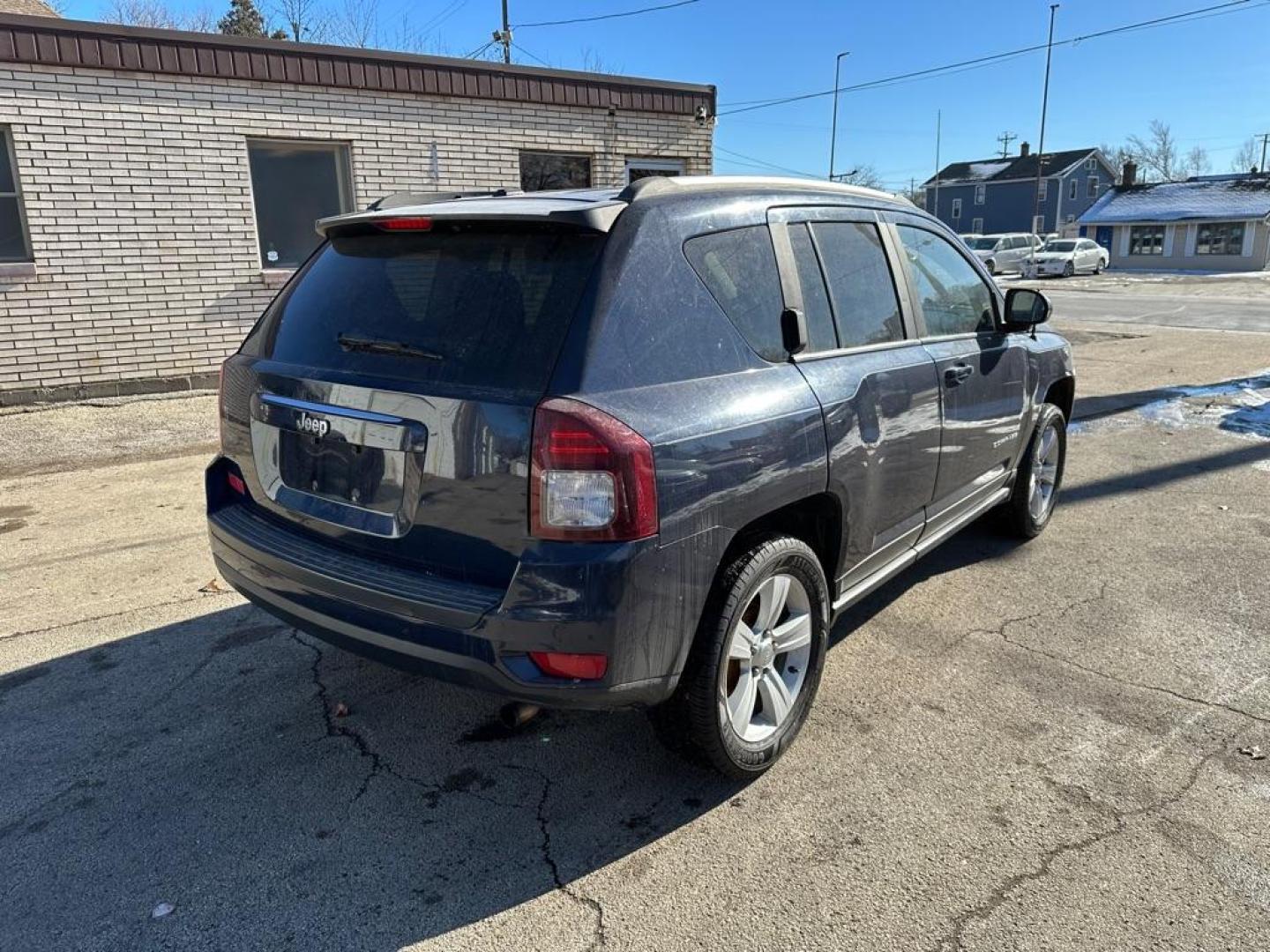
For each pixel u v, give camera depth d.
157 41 8.32
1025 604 4.23
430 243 2.70
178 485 6.19
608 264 2.42
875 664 3.64
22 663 3.63
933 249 3.93
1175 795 2.78
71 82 8.02
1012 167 65.56
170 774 2.90
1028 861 2.50
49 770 2.91
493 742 3.11
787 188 3.17
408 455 2.44
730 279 2.75
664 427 2.35
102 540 5.05
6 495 5.95
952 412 3.70
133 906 2.34
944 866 2.48
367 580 2.49
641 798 2.80
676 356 2.50
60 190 8.16
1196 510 5.64
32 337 8.27
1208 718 3.23
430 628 2.36
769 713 2.92
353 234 2.95
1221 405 9.06
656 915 2.31
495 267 2.54
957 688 3.45
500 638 2.27
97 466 6.66
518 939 2.23
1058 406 5.22
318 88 9.27
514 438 2.26
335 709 3.30
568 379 2.28
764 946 2.21
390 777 2.90
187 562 4.72
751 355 2.74
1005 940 2.22
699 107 12.09
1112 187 53.81
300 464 2.78
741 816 2.71
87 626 3.97
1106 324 17.98
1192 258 47.50
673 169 12.19
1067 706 3.31
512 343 2.38
